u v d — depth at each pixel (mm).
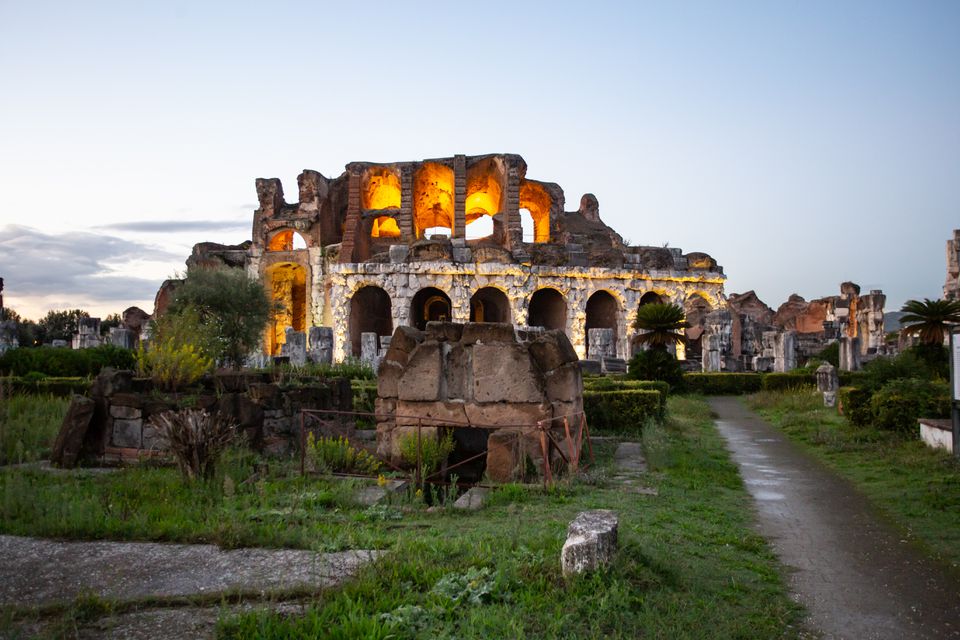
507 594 5738
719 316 40125
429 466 11438
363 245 56562
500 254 51438
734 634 5516
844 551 8109
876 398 16672
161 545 7262
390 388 12820
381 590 5762
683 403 25781
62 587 6090
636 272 53812
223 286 36906
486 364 12297
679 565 6895
